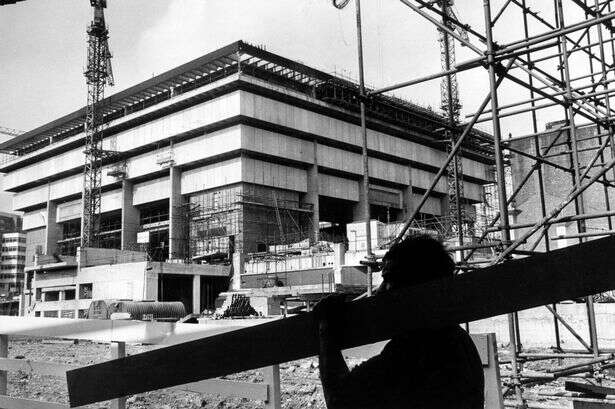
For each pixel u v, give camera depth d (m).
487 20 6.73
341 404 1.61
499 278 1.44
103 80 101.81
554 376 7.48
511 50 6.65
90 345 29.80
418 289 1.55
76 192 113.31
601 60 10.44
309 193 96.75
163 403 8.92
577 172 8.60
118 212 110.25
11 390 10.57
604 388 6.68
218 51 87.69
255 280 76.75
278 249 83.06
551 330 20.02
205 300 81.00
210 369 1.85
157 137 96.88
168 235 104.38
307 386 10.77
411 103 94.31
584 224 9.84
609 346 18.98
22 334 4.96
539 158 9.77
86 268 80.06
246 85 87.44
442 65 73.38
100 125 102.88
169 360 1.93
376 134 105.44
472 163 115.31
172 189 94.56
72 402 2.08
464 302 1.48
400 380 1.68
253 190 89.38
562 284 1.36
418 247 1.91
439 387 1.68
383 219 113.69
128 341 4.24
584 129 34.12
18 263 188.38
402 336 1.76
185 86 96.88
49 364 4.72
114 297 74.12
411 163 113.00
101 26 100.62
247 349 1.80
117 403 4.27
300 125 93.56
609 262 1.30
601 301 22.31
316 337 1.70
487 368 2.64
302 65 92.38
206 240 90.00
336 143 100.50
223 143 88.81
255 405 8.51
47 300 91.50
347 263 68.69
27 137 122.31
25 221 127.94
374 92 8.04
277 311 54.53
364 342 1.62
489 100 7.05
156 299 70.88
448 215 102.88
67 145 113.56
